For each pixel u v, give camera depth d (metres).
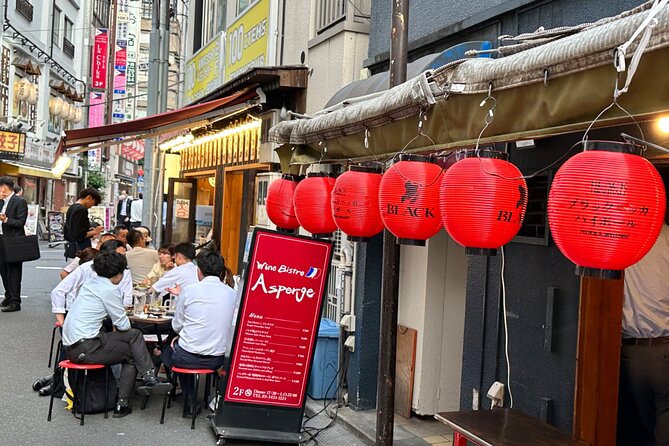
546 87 3.24
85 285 6.93
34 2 29.78
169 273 8.11
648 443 5.58
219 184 14.41
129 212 24.27
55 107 32.03
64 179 38.41
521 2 5.33
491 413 4.73
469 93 3.75
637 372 5.54
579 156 2.84
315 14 9.89
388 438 5.40
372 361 7.46
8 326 10.94
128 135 11.08
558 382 4.80
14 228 12.08
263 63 11.84
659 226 2.81
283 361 6.35
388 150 4.85
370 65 7.96
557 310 4.84
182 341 6.83
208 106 9.90
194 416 6.74
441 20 6.74
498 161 3.51
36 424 6.61
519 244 5.23
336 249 8.91
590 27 3.44
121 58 49.81
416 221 4.16
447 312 7.43
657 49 2.64
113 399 7.16
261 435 6.23
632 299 5.41
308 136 6.08
